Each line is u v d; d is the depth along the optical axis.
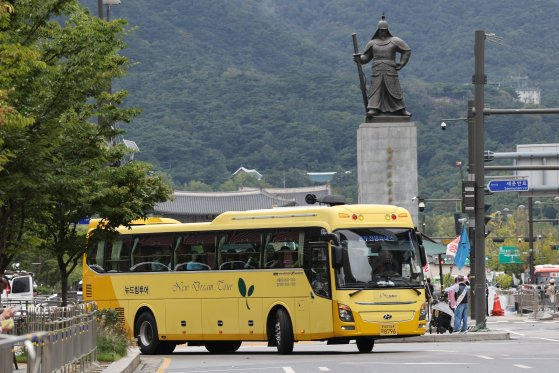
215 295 45.25
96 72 35.56
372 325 40.66
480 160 57.66
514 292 109.88
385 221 41.91
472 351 42.22
